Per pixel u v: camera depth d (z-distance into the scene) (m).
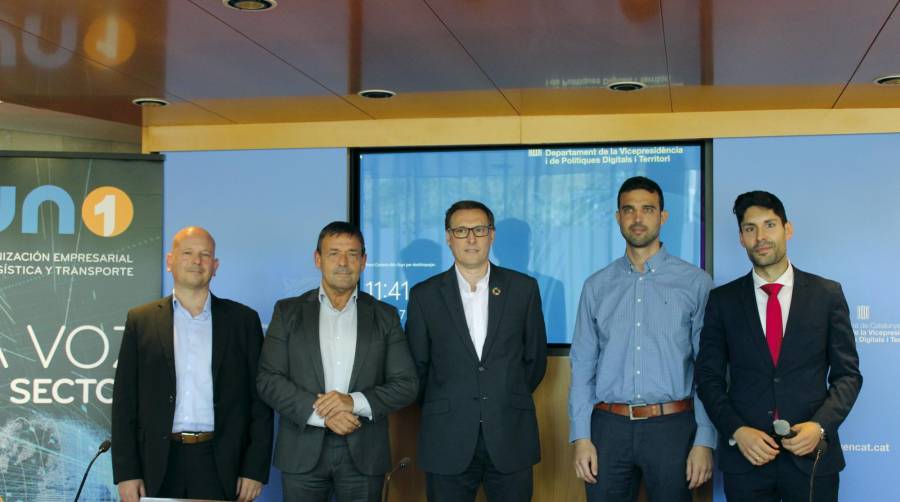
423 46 3.94
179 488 4.16
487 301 4.37
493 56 4.08
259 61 4.20
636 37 3.79
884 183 4.91
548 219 5.22
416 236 5.33
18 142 7.11
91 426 5.12
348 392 4.15
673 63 4.16
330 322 4.27
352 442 4.10
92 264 5.23
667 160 5.14
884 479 4.83
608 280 4.31
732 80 4.43
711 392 3.94
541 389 5.11
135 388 4.23
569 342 5.17
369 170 5.39
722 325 4.03
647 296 4.21
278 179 5.41
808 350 3.86
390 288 5.34
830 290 3.93
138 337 4.24
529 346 4.35
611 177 5.18
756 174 5.01
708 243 5.07
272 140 5.43
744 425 3.82
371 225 5.38
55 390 5.15
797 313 3.90
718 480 4.90
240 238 5.41
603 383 4.21
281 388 4.09
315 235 5.36
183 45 3.96
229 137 5.46
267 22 3.65
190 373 4.24
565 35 3.77
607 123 5.14
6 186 5.26
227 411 4.24
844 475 4.84
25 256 5.23
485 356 4.23
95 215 5.26
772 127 5.00
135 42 3.93
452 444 4.18
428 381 4.36
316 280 5.35
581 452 4.20
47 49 4.03
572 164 5.21
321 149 5.39
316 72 4.36
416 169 5.34
